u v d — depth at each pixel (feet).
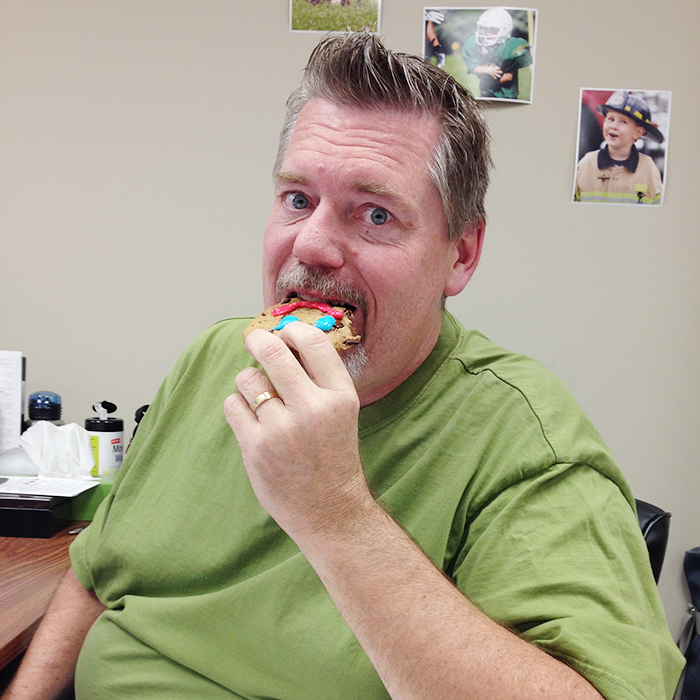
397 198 2.56
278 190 2.84
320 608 2.55
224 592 2.75
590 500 2.39
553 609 2.10
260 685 2.57
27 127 6.08
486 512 2.48
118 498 3.38
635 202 5.86
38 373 6.26
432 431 2.84
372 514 2.09
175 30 5.93
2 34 6.00
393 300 2.66
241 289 6.10
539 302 5.97
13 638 3.02
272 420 2.00
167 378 3.80
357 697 2.37
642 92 5.76
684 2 5.68
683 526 6.02
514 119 5.83
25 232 6.18
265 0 5.84
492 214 5.91
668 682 2.19
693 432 5.98
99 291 6.18
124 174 6.08
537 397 2.73
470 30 5.74
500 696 1.83
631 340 5.96
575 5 5.72
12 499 4.47
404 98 2.58
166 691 2.78
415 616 1.94
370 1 5.76
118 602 3.15
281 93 5.93
